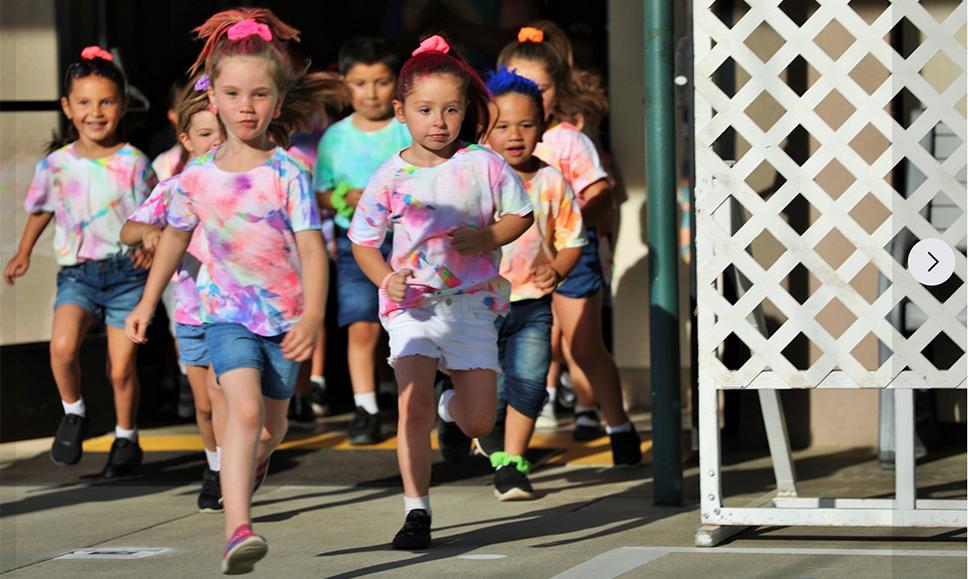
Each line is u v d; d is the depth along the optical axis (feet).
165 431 40.78
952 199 24.04
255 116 23.49
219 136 29.40
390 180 24.81
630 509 28.37
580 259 32.37
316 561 24.22
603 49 44.42
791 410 34.27
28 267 36.35
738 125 24.81
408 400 24.77
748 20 24.66
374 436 37.11
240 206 23.57
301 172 23.68
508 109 29.14
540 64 32.91
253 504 30.14
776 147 24.66
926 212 32.19
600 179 32.50
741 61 24.71
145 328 24.18
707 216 24.95
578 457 35.17
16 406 38.32
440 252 24.80
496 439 30.86
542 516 27.96
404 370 24.77
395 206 24.80
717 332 24.93
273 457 35.78
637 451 33.47
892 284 24.20
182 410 42.70
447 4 46.50
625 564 23.08
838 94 32.60
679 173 37.88
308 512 29.17
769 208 24.71
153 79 45.73
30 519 29.09
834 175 32.68
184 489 32.32
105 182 34.04
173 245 24.20
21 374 38.34
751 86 24.70
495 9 46.03
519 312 30.01
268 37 23.72
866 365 32.96
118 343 33.86
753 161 24.73
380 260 25.05
